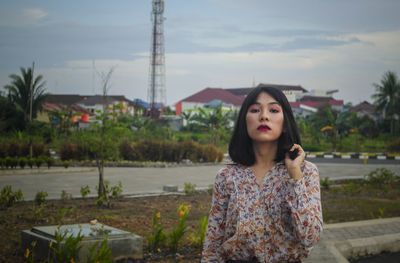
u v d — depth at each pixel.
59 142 31.34
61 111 37.62
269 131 1.62
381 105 47.59
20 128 34.62
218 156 23.98
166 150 23.52
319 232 1.54
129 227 6.23
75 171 17.02
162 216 7.20
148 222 6.61
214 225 1.72
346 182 13.17
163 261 4.56
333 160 25.39
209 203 8.74
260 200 1.62
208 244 1.72
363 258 5.05
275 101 1.65
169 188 10.56
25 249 4.64
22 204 8.21
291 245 1.58
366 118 50.28
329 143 39.69
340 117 37.88
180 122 67.31
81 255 4.18
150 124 38.06
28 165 19.86
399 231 5.89
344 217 7.39
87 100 75.75
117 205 8.31
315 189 1.61
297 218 1.51
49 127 34.47
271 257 1.60
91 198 9.27
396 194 10.55
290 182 1.59
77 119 49.00
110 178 14.53
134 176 15.38
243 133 1.70
